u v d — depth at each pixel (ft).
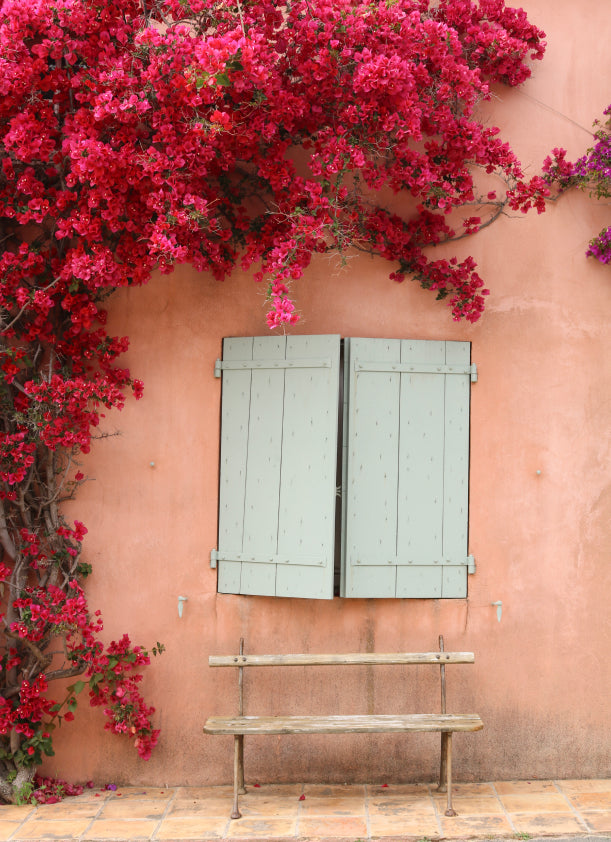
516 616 15.16
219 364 15.34
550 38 15.47
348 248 15.31
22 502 14.83
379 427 15.01
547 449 15.29
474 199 15.30
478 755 15.07
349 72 13.38
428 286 15.20
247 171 15.07
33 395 13.99
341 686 15.17
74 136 12.82
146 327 15.44
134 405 15.38
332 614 15.15
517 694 15.08
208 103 12.66
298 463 14.79
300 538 14.66
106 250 13.32
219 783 15.08
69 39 12.93
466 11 14.84
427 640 15.12
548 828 13.03
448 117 13.56
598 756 15.07
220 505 15.25
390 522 14.94
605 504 15.28
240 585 15.03
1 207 14.21
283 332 15.31
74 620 14.03
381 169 13.93
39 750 14.71
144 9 13.35
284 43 13.61
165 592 15.28
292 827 13.19
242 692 14.38
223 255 14.99
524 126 15.38
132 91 12.63
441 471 15.08
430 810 13.78
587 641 15.15
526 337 15.34
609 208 15.42
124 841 12.83
